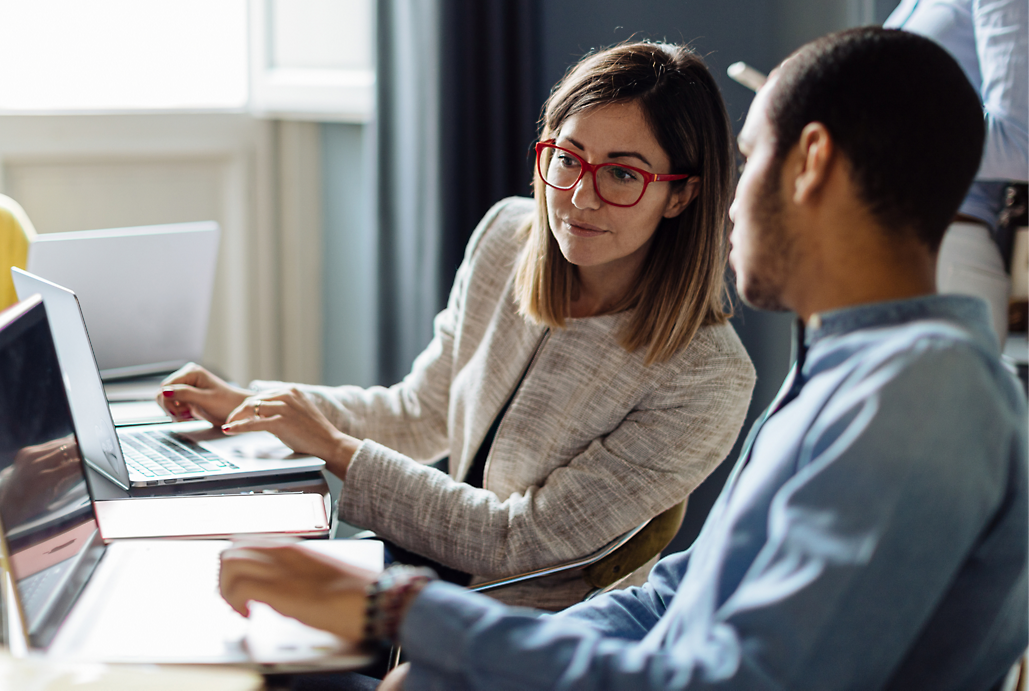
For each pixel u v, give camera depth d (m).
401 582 0.78
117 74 2.89
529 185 2.47
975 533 0.68
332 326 3.23
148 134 2.88
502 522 1.30
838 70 0.74
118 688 0.71
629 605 1.04
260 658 0.79
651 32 2.36
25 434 0.87
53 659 0.74
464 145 2.46
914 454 0.66
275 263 3.19
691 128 1.26
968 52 1.87
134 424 1.50
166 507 1.14
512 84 2.45
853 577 0.65
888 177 0.73
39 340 0.97
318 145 3.12
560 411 1.38
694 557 0.88
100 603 0.89
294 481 1.29
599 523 1.29
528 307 1.41
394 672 0.92
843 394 0.71
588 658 0.71
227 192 3.08
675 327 1.32
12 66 2.72
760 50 2.27
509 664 0.73
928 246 0.76
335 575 0.81
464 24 2.39
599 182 1.25
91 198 2.84
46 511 0.89
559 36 2.43
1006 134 1.74
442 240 2.47
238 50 3.07
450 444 1.57
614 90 1.24
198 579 0.95
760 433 0.86
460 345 1.58
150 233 1.78
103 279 1.75
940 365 0.68
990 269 1.89
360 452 1.33
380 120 2.55
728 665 0.67
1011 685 0.82
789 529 0.68
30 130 2.69
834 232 0.76
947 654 0.74
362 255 3.03
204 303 1.92
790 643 0.65
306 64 2.96
